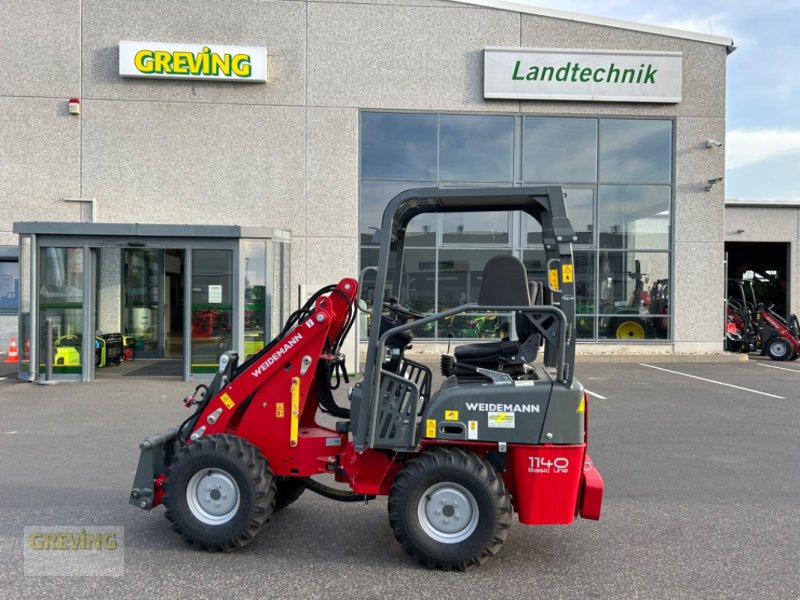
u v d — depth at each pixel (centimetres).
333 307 465
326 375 480
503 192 412
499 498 391
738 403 979
